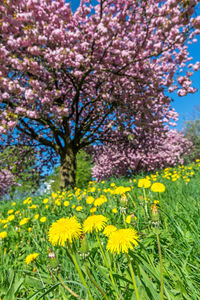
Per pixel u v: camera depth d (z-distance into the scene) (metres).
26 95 7.22
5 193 21.97
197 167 5.86
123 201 1.31
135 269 1.06
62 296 1.08
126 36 9.38
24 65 6.94
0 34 7.26
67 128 10.87
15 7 7.20
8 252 2.05
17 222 2.96
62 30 7.86
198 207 1.87
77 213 2.56
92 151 14.98
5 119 7.98
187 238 1.42
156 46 8.41
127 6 8.21
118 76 9.44
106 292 1.02
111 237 0.71
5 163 12.80
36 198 6.04
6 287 1.35
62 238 0.75
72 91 11.73
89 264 1.24
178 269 1.08
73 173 10.76
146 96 9.68
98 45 8.34
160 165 20.17
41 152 13.92
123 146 13.09
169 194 2.68
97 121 12.70
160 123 11.16
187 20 7.05
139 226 1.73
